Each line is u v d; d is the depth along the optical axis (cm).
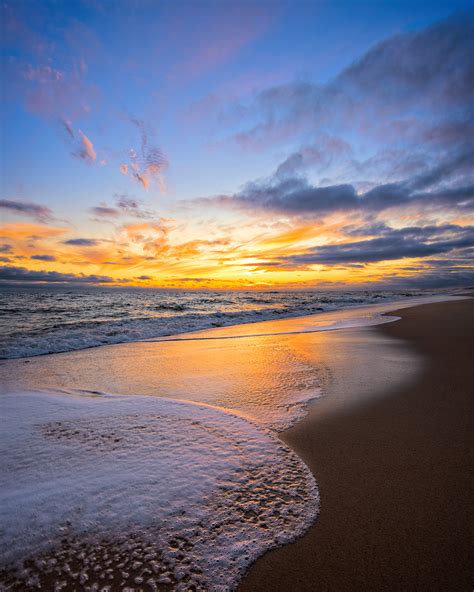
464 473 257
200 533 190
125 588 157
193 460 266
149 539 185
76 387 503
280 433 331
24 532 185
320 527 198
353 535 193
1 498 212
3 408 378
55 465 254
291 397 443
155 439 301
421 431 333
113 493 220
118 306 2369
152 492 223
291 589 160
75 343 906
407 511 213
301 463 271
